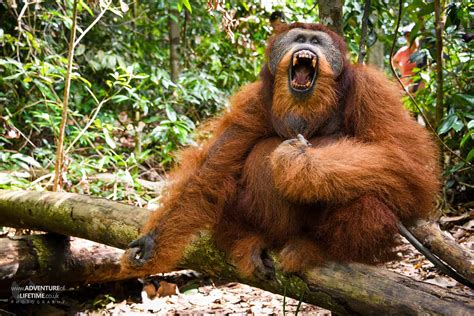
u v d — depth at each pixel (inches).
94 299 187.2
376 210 123.8
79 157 286.2
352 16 256.7
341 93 141.4
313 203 134.2
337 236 126.6
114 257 184.5
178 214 141.2
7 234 214.5
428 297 111.3
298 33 143.9
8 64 258.4
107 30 351.6
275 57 146.1
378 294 116.5
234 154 149.6
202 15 387.9
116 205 166.9
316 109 138.6
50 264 174.1
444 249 126.3
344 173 121.6
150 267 140.3
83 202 171.2
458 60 257.1
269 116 149.2
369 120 134.6
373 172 123.8
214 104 354.3
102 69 339.3
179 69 361.7
